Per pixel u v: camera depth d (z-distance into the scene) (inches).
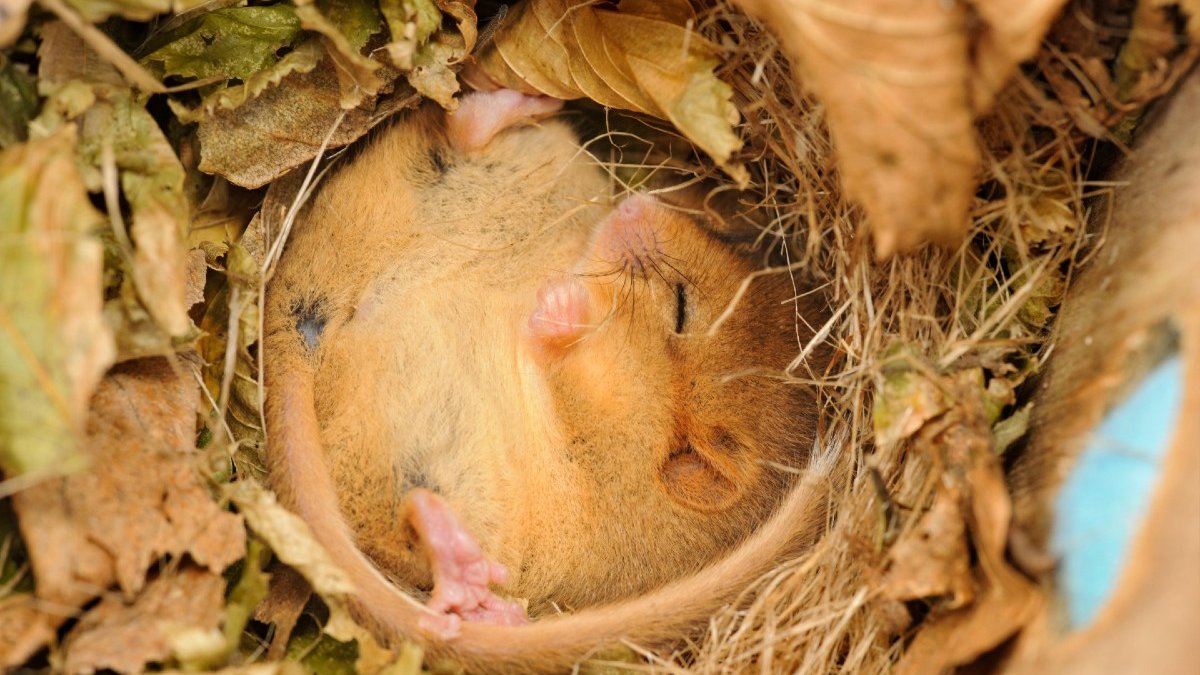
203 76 10.8
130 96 10.5
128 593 10.2
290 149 11.0
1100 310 10.3
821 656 10.8
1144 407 9.9
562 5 11.2
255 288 11.0
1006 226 10.8
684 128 10.8
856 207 11.1
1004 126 10.5
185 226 10.6
